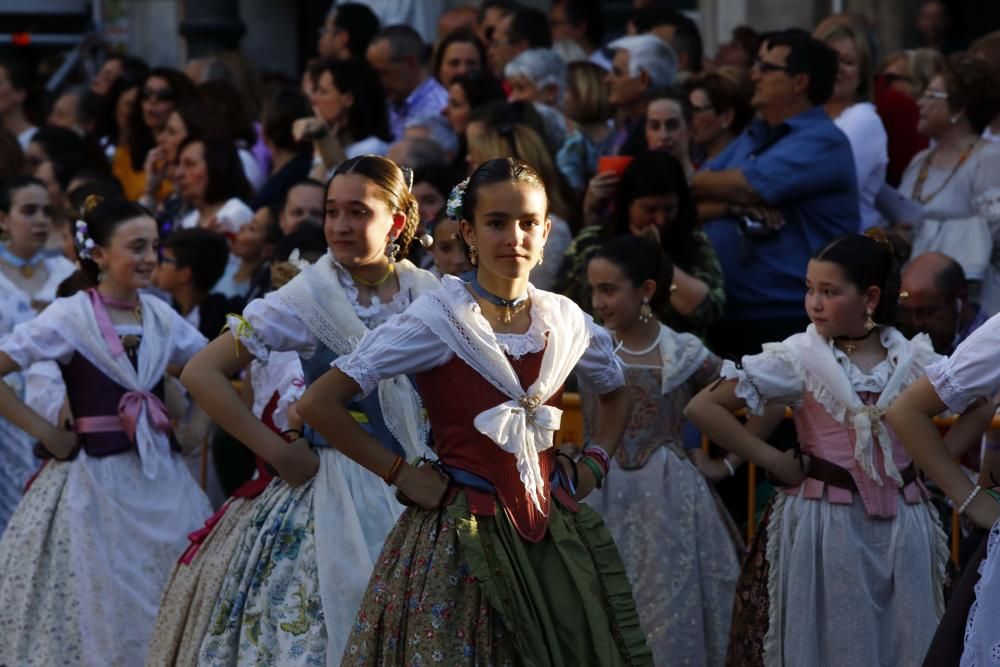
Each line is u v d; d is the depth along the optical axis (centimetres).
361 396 980
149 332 1380
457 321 956
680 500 1285
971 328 1502
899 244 1591
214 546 1172
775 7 2666
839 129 1549
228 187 1992
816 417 1152
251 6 3042
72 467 1345
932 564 1141
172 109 2250
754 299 1539
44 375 1548
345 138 1992
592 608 952
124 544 1337
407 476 965
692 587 1273
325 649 1083
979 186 1608
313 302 1114
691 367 1304
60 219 2069
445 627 935
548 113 1798
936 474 1048
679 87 1778
